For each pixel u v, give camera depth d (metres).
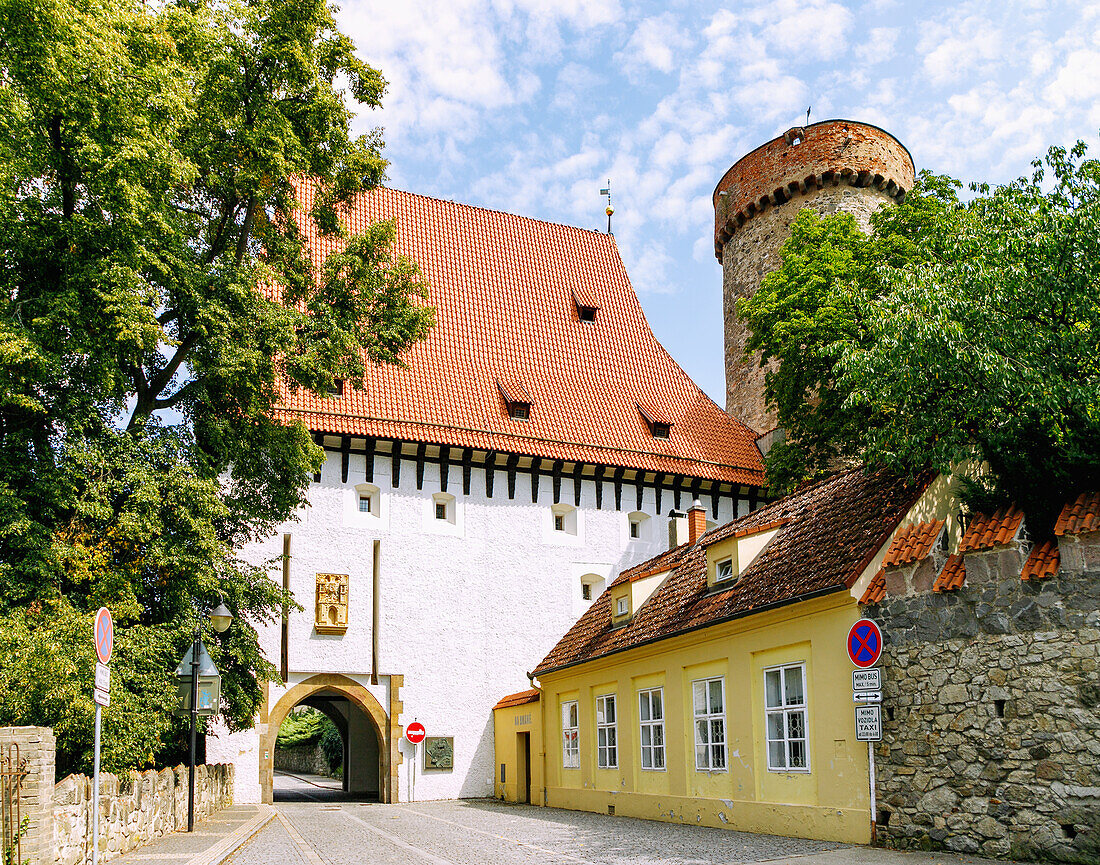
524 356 39.56
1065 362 12.37
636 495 38.00
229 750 30.50
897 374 13.31
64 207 18.53
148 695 17.61
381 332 23.67
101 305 17.78
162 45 18.67
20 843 10.68
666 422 39.38
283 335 20.83
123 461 18.34
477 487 35.66
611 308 43.69
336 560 33.00
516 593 35.31
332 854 15.10
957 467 15.09
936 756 13.41
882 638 14.48
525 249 43.41
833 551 16.41
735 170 44.34
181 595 19.36
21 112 16.38
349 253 23.64
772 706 17.09
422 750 32.84
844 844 14.56
